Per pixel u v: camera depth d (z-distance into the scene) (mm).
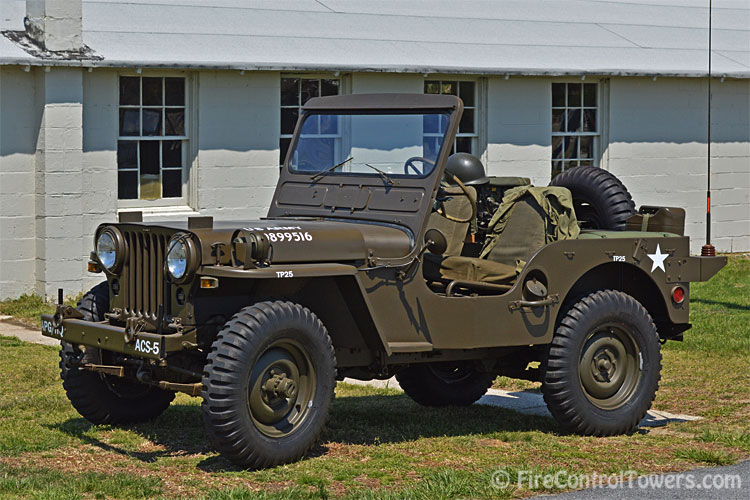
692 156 22203
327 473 7367
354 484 7156
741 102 22656
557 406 8562
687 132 22109
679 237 9141
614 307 8688
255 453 7320
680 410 9812
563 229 8695
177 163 17141
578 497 6941
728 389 10547
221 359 7172
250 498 6609
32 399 9570
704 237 22453
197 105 17031
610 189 10211
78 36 15750
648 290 9242
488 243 8867
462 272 8430
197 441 8250
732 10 25266
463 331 8141
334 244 7648
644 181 21688
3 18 16172
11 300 15539
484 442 8406
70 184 15609
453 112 8266
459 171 9031
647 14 23953
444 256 8578
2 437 8250
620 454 8109
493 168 19938
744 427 9023
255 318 7285
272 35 18141
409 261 7938
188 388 7309
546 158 20438
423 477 7352
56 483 6996
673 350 12414
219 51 17094
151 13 17641
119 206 16609
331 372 7664
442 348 8086
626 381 8859
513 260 8719
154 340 7234
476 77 19734
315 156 8914
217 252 7250
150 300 7656
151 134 16812
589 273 9047
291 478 7227
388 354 7793
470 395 9852
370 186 8453
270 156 17734
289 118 18000
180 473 7371
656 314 9320
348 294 7715
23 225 15602
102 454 7852
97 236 8000
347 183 8609
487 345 8211
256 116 17531
